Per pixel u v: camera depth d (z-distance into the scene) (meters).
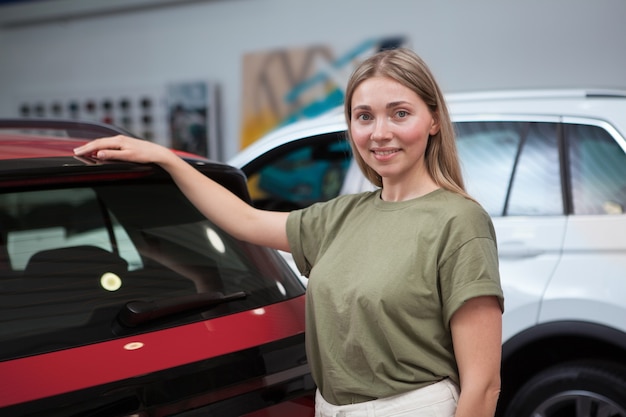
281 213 1.81
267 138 3.38
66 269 1.58
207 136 8.05
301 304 1.82
